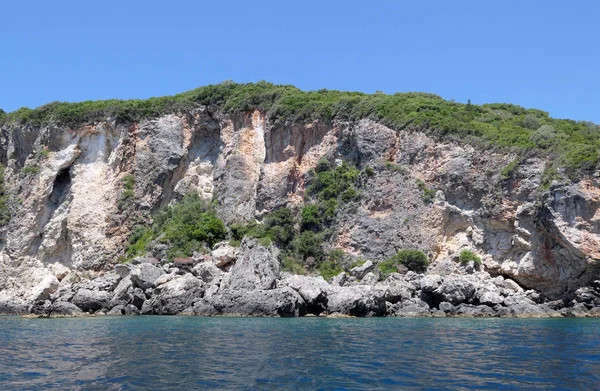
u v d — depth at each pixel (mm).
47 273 62562
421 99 67938
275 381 17078
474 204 55281
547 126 59000
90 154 69000
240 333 30391
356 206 58938
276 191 63938
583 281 48594
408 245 54812
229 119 71188
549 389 15922
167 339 27859
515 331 31656
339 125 64875
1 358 22297
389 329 32562
